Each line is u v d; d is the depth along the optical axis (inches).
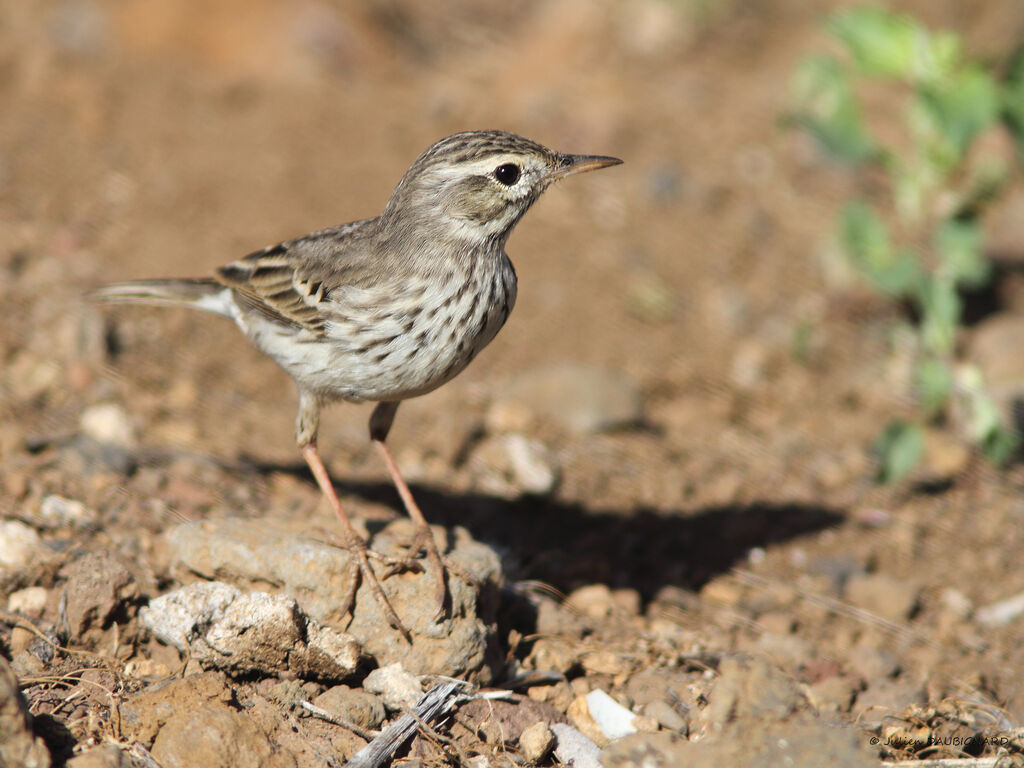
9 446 421.1
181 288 417.1
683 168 715.4
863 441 522.9
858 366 577.9
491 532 440.5
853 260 568.4
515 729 307.7
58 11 803.4
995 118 541.3
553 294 610.9
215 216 618.8
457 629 319.9
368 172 673.0
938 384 482.6
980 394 494.0
